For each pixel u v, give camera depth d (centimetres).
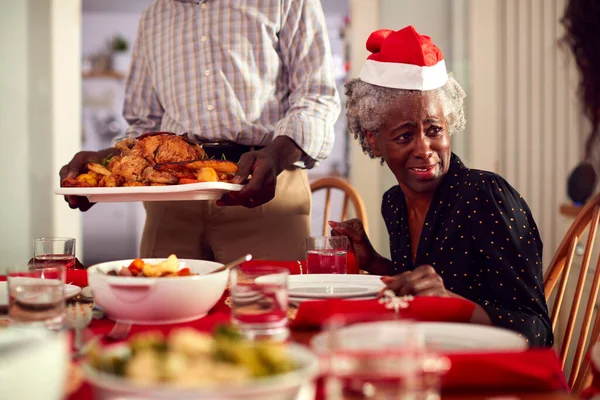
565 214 291
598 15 264
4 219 350
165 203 190
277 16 183
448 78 138
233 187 146
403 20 356
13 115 350
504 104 352
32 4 349
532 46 344
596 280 130
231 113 182
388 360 57
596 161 289
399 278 100
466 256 125
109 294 91
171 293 90
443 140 132
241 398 52
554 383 65
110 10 707
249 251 190
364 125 139
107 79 692
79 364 72
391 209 149
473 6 349
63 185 148
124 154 151
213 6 185
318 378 68
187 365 55
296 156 171
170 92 191
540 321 106
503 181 125
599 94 280
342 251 129
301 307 89
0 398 50
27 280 83
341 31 563
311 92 182
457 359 65
